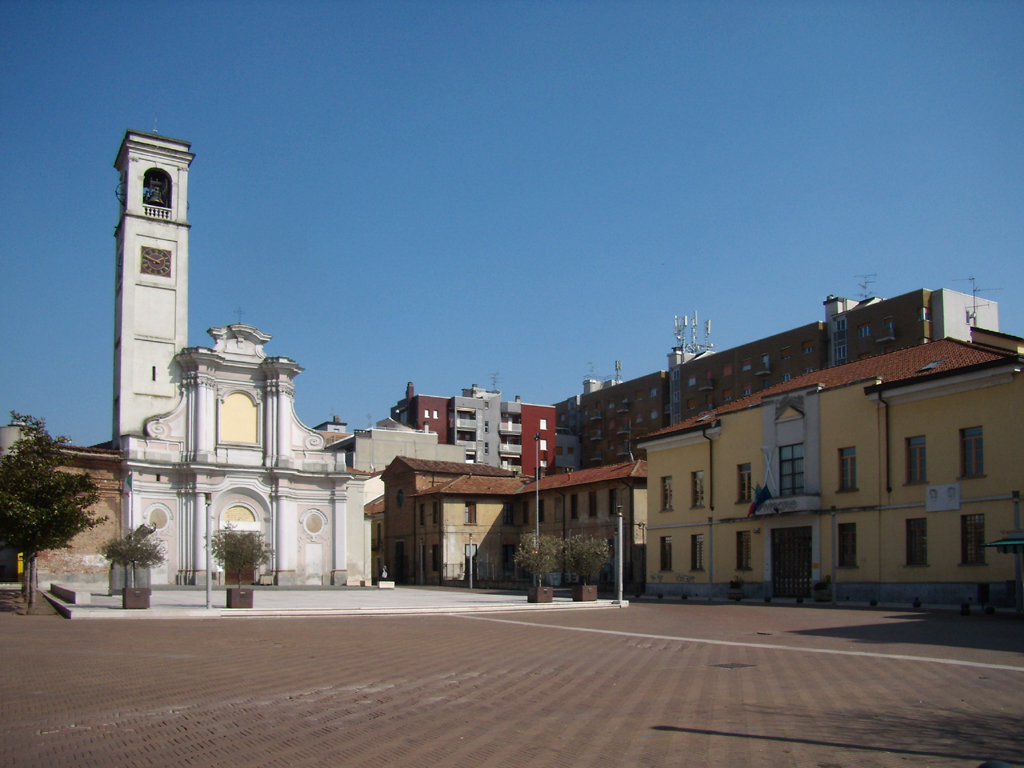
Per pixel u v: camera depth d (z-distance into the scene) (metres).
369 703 12.05
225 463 61.09
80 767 8.62
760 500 41.44
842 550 37.38
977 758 8.63
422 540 72.62
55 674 14.85
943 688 12.60
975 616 26.95
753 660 16.23
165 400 60.59
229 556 33.06
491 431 131.88
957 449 32.88
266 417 63.91
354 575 66.94
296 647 19.36
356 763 8.76
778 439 41.22
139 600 30.89
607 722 10.59
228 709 11.60
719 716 10.83
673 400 118.12
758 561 41.88
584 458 134.50
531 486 69.38
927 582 33.38
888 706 11.29
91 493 33.19
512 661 16.66
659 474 49.78
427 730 10.25
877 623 24.22
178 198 63.12
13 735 10.04
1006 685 12.83
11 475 30.78
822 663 15.56
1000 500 31.02
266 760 8.89
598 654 17.72
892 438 35.53
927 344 39.31
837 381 39.97
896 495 35.06
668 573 48.31
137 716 11.12
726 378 109.38
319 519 65.38
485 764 8.67
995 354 33.69
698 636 21.34
